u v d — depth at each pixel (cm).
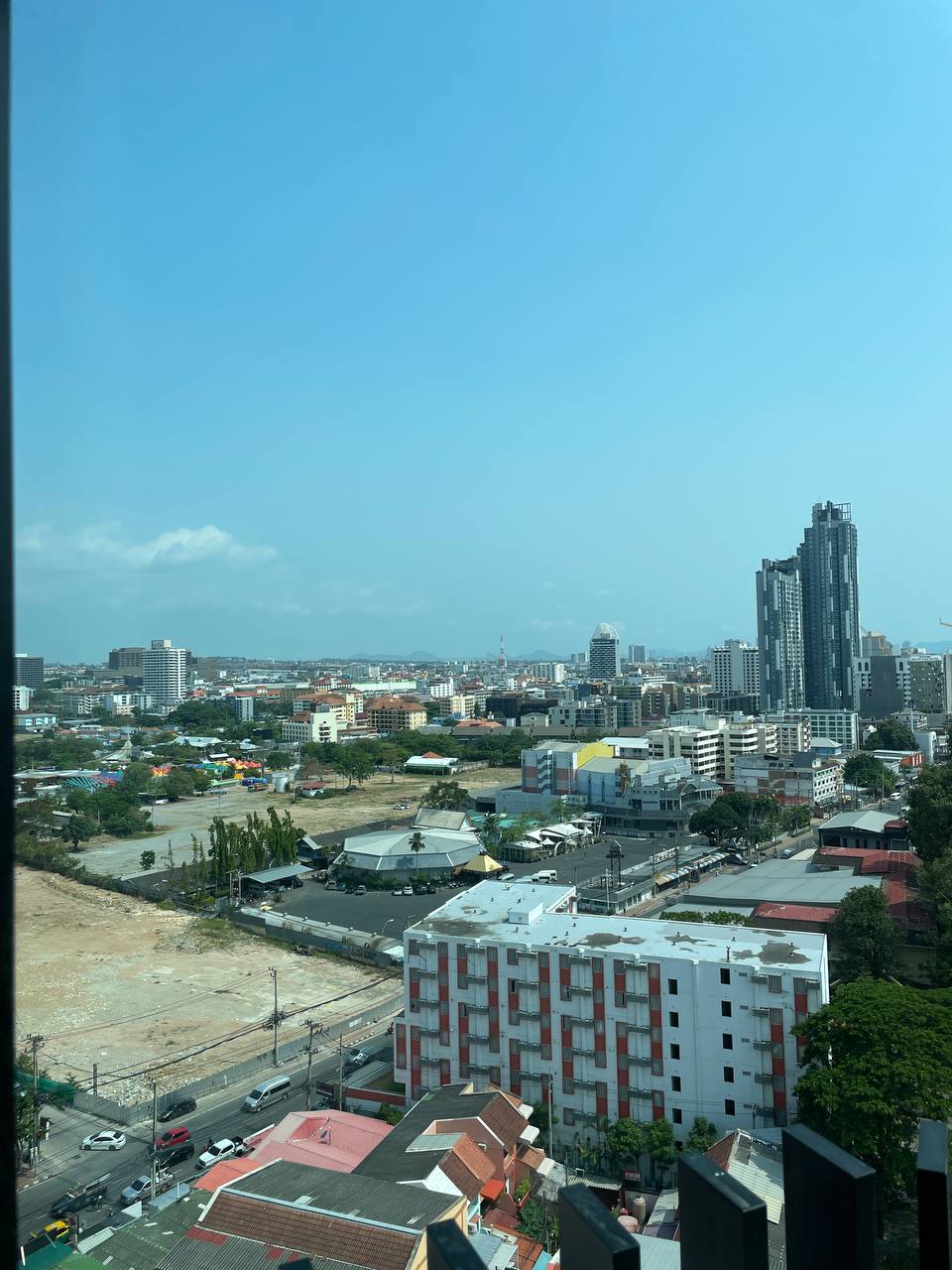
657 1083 4603
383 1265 3055
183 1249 3262
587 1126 4694
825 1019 4116
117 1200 4284
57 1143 4838
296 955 7969
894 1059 3778
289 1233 3259
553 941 4978
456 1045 5038
